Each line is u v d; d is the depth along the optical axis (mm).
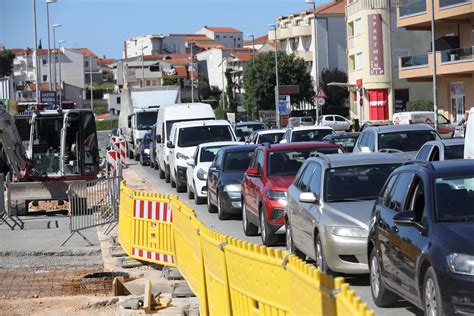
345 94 136250
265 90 137875
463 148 24297
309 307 7543
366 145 31266
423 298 11922
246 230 24938
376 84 104875
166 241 20047
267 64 138500
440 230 11867
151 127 71500
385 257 13617
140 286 17500
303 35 150750
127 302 15945
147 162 69188
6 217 33500
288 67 138125
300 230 18312
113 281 17797
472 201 12438
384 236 13672
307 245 17766
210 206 31547
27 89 198750
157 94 74125
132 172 61094
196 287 14266
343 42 146625
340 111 136750
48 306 16406
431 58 78500
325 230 16203
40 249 24172
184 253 16438
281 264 8469
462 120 56875
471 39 77875
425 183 12859
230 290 10930
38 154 37875
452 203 12406
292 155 23828
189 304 15680
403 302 14359
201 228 13148
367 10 104938
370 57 105062
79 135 37844
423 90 105750
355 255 15867
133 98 74062
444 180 12820
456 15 74625
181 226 16922
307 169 19156
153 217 20516
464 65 73688
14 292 18312
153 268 20688
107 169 41438
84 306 16297
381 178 17547
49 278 20062
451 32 80312
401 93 105500
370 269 14703
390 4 104688
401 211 13258
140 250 21109
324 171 17797
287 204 19750
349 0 111875
